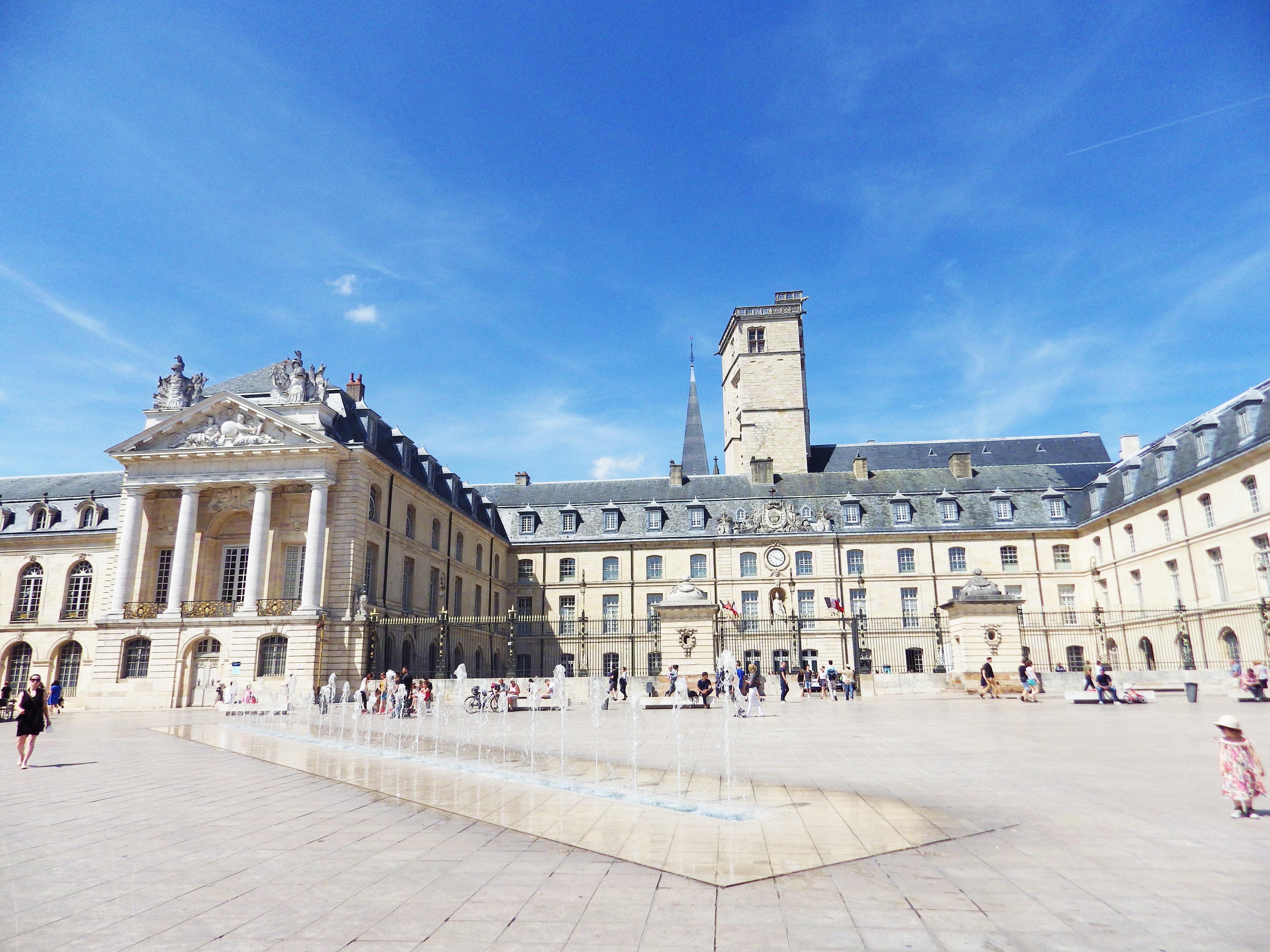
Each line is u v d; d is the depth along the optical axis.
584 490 59.81
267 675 35.16
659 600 53.62
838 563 52.50
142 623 35.94
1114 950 4.99
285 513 38.06
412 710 27.80
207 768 14.22
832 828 8.38
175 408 39.75
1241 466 36.03
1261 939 5.12
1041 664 50.47
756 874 6.72
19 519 45.78
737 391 68.12
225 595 38.66
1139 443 54.75
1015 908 5.79
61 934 5.50
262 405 37.44
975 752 14.05
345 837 8.35
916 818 8.77
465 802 10.28
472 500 53.50
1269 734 15.97
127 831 8.78
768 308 64.75
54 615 43.09
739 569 53.38
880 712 23.92
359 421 41.19
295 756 15.90
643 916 5.73
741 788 10.94
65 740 20.11
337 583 35.94
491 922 5.64
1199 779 10.79
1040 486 54.72
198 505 38.03
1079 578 51.59
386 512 39.72
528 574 55.72
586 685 32.78
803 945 5.13
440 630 35.47
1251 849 7.25
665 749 15.66
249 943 5.31
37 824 9.20
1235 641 36.59
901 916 5.66
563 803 10.08
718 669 30.27
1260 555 34.88
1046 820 8.53
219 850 7.82
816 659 50.50
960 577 51.91
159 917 5.83
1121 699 26.55
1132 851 7.22
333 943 5.27
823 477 57.50
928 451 61.06
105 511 44.50
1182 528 40.72
